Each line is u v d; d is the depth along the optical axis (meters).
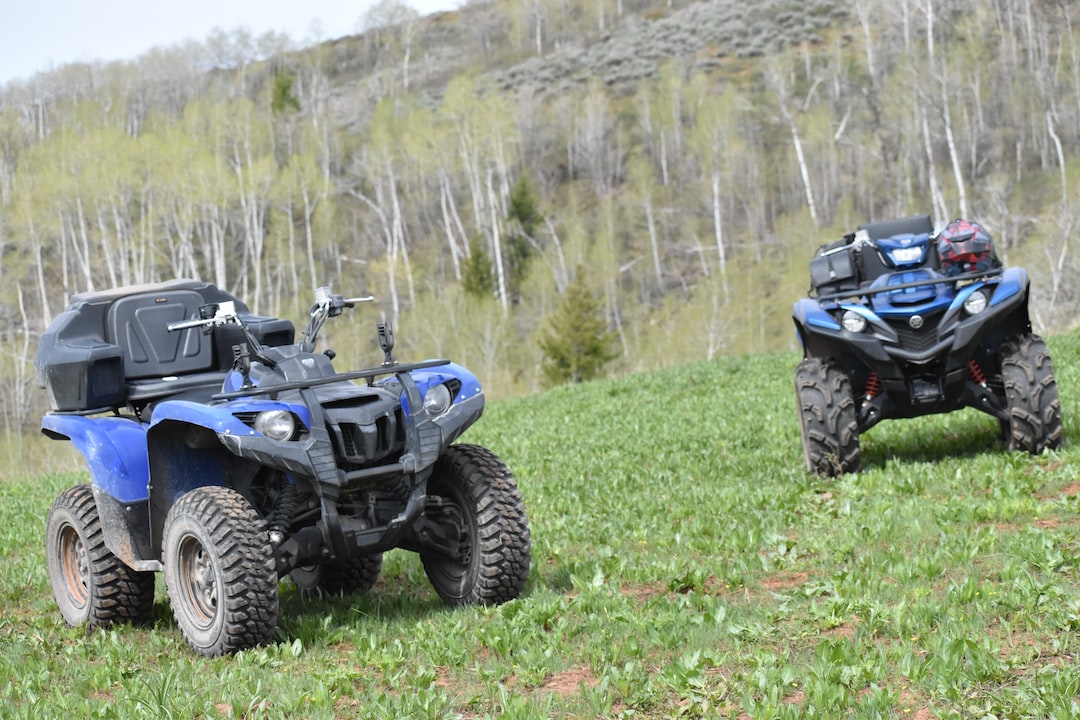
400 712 7.70
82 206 148.62
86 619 11.66
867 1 165.62
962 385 14.55
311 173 163.12
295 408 9.76
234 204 169.38
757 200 157.38
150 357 11.97
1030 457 14.21
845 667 7.57
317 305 10.91
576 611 9.97
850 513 12.70
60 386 11.51
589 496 16.31
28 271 158.62
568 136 189.75
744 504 13.94
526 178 153.62
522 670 8.43
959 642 7.70
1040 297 87.38
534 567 11.84
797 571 10.73
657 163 185.12
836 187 153.50
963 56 146.62
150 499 10.62
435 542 10.61
